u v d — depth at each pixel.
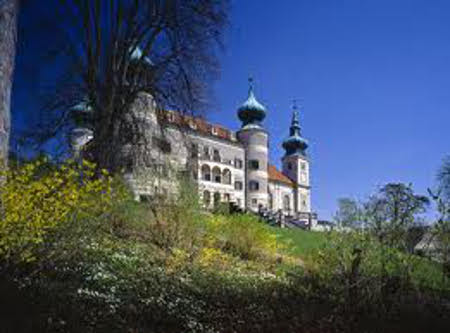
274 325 8.02
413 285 9.37
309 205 101.69
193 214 14.35
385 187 9.78
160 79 24.14
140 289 8.91
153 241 13.74
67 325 5.95
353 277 9.28
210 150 71.75
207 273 11.77
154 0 23.47
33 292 6.79
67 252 8.98
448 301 9.31
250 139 78.81
